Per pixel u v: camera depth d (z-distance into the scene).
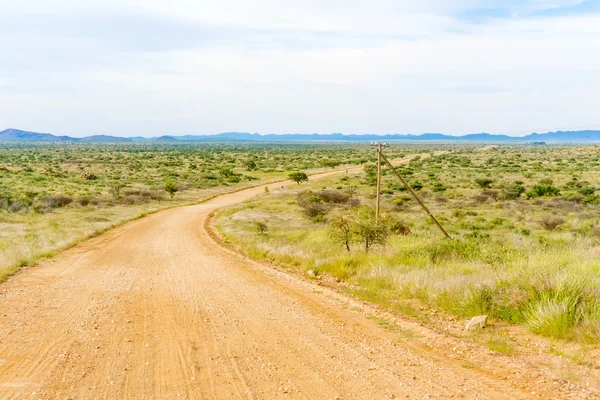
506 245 18.59
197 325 9.78
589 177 83.12
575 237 25.12
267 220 42.97
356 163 140.75
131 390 6.41
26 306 11.65
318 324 9.74
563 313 8.55
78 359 7.66
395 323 9.77
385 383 6.54
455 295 10.89
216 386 6.54
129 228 37.28
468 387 6.34
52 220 39.88
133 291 13.67
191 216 48.25
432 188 71.56
